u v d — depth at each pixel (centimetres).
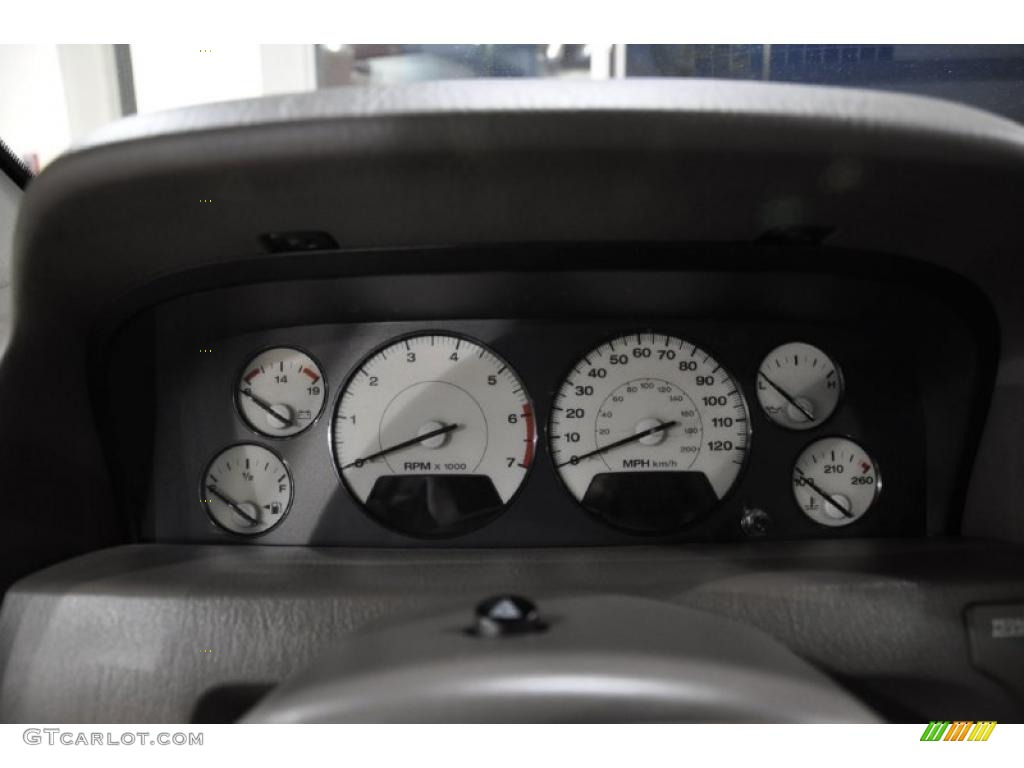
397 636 85
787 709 74
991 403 153
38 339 135
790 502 168
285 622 116
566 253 147
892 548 149
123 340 157
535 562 140
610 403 170
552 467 168
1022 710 117
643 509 167
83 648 115
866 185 119
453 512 166
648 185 119
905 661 116
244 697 113
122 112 244
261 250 144
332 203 124
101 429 155
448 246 145
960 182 117
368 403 169
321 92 109
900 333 167
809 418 169
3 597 131
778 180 118
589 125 106
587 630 85
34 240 121
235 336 168
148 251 137
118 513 159
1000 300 144
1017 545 145
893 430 170
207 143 108
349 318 168
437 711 71
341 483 167
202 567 135
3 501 129
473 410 169
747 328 170
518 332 170
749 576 128
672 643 82
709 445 169
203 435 167
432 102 105
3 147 157
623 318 169
